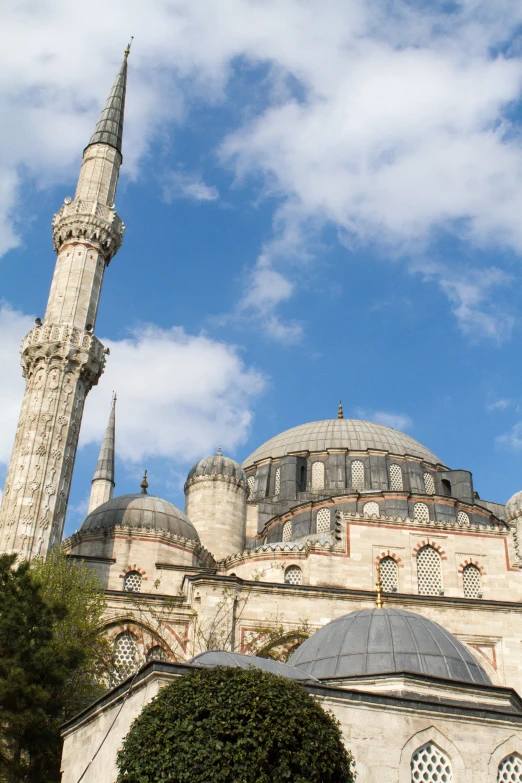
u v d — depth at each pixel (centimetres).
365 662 2472
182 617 3844
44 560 4025
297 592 3878
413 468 5975
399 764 2003
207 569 4322
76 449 4541
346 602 3894
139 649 3759
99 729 2138
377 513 5103
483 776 2038
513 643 3844
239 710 1627
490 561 4341
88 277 5000
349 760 1730
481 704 2367
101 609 3547
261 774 1570
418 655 2488
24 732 2673
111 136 5666
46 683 2888
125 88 6022
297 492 5800
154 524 4653
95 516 4731
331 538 4609
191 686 1689
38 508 4166
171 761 1575
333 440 6238
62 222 5156
